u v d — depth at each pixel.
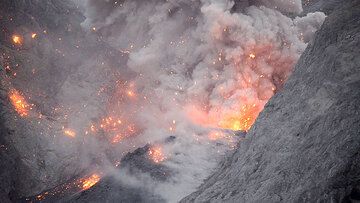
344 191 10.00
